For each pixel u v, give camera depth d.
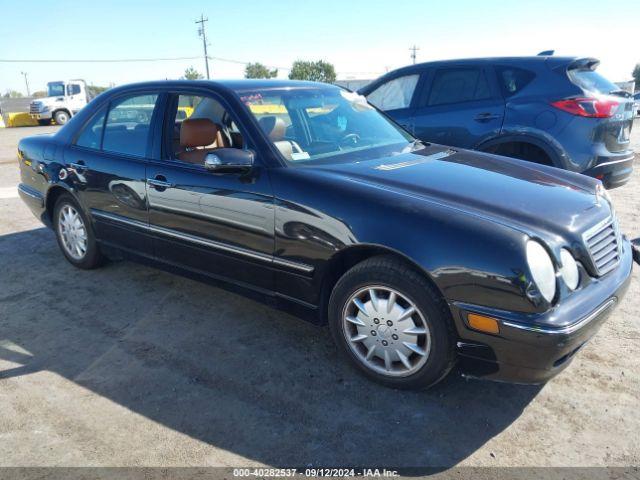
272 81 4.02
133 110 4.09
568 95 5.36
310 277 3.05
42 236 5.95
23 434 2.64
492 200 2.84
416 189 2.93
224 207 3.34
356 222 2.79
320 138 3.68
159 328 3.71
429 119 6.19
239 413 2.77
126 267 4.86
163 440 2.58
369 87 6.93
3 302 4.19
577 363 3.16
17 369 3.23
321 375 3.10
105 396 2.94
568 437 2.56
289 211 3.04
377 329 2.88
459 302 2.54
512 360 2.51
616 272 2.84
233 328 3.69
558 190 3.10
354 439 2.56
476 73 5.93
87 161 4.30
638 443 2.51
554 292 2.46
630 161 5.71
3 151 14.64
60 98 27.89
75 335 3.63
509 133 5.63
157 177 3.73
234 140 3.98
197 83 3.78
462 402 2.83
